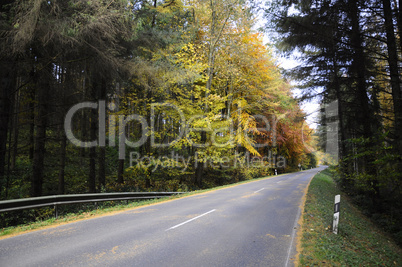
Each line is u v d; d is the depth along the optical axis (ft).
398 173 34.27
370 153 37.78
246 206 36.11
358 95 48.88
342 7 37.27
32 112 47.98
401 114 34.53
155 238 20.74
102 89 49.19
